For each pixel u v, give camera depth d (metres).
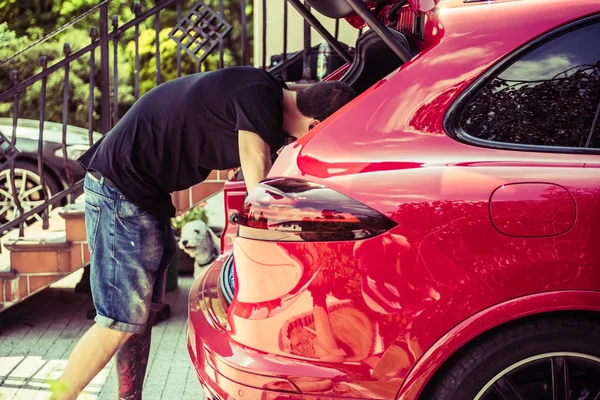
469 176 2.39
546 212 2.34
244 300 2.47
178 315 5.25
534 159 2.47
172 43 10.94
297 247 2.38
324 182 2.43
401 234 2.33
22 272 4.83
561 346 2.38
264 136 2.77
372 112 2.56
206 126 2.89
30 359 4.41
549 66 2.56
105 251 3.03
